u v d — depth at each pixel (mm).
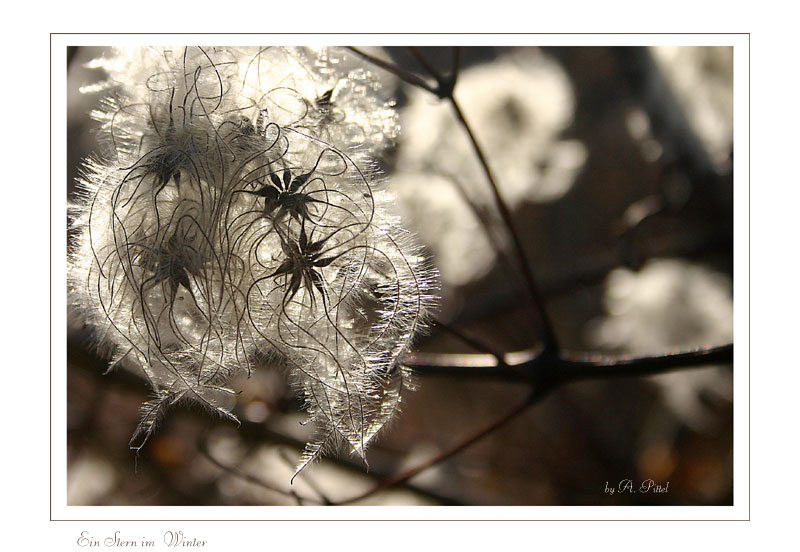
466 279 433
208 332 276
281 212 276
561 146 490
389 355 283
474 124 440
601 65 589
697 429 514
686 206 480
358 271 280
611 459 543
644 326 493
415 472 338
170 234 275
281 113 282
